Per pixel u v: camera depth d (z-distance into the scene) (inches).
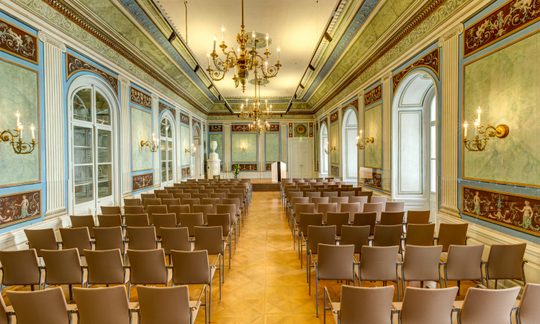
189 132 608.7
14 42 186.1
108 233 178.5
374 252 142.8
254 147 778.8
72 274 145.1
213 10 289.3
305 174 776.9
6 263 142.4
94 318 104.8
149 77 398.6
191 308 115.3
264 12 294.7
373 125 360.8
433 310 102.2
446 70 215.0
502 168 165.6
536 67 143.4
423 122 305.9
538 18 141.6
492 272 142.7
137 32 309.6
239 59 221.3
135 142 357.1
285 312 149.1
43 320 103.7
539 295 101.4
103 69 289.3
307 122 775.1
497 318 102.8
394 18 267.9
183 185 446.6
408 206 306.7
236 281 185.5
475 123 169.9
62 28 228.4
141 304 105.3
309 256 195.5
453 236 179.3
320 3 278.7
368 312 104.5
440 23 220.7
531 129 146.7
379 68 339.3
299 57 434.3
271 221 348.5
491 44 171.8
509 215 161.8
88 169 275.1
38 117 205.5
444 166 219.6
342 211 256.1
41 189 208.4
